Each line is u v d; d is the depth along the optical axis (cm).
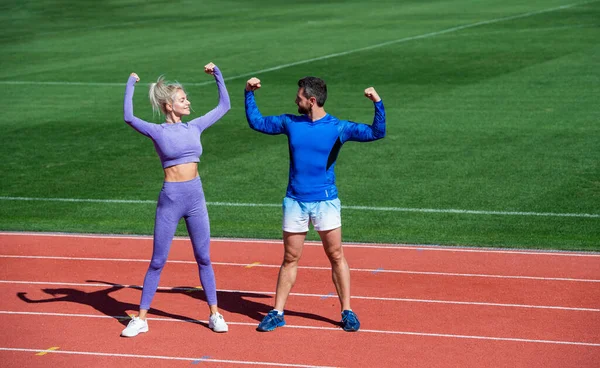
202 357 704
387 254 1005
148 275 756
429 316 797
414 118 1816
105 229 1134
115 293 878
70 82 2412
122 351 719
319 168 732
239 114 1909
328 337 746
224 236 1096
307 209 739
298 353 711
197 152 741
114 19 4144
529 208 1191
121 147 1627
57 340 745
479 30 3266
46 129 1795
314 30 3469
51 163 1517
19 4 4738
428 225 1127
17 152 1603
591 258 977
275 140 1648
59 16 4288
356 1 4678
